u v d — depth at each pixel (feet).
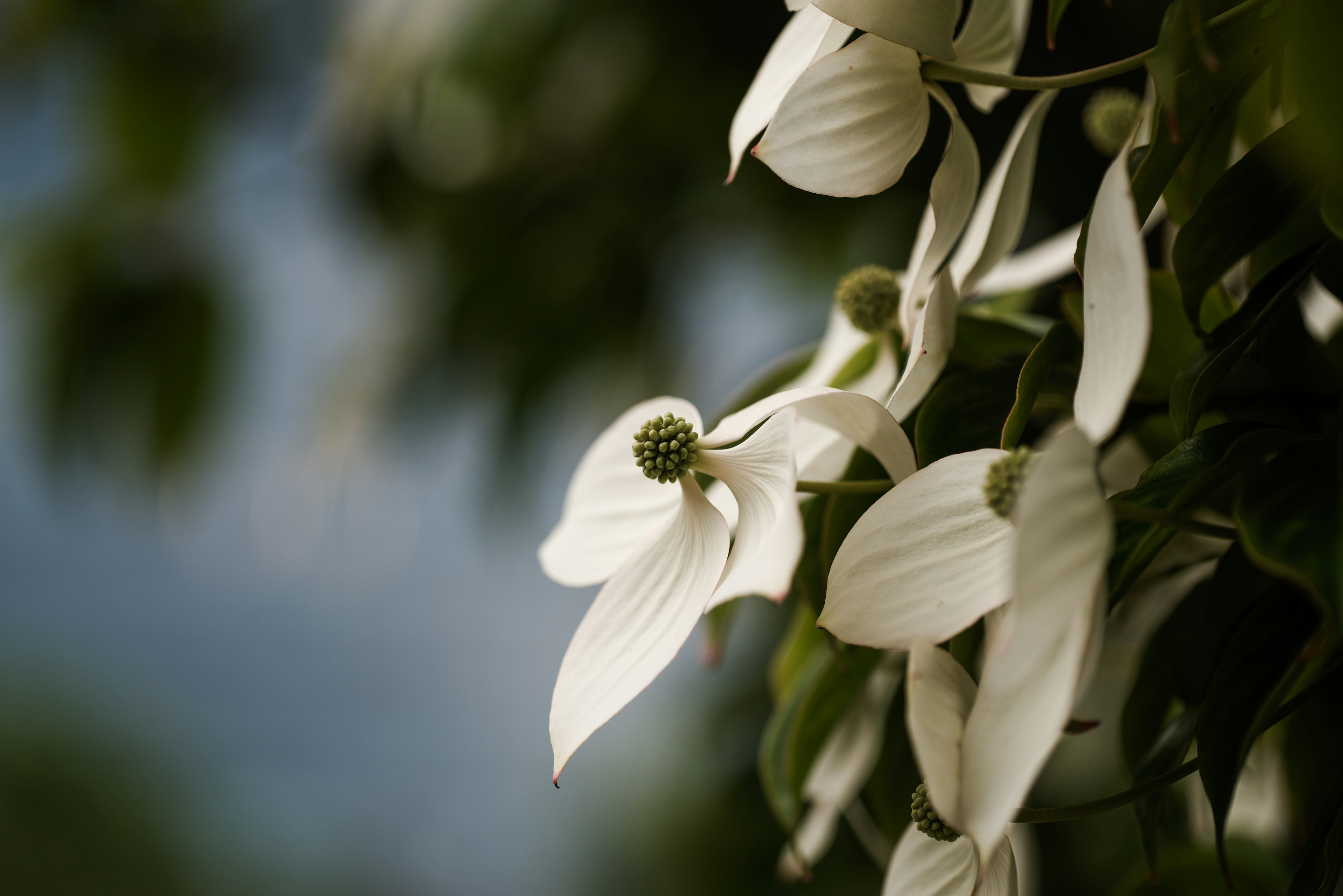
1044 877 2.55
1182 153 1.24
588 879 5.32
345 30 3.51
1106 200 1.13
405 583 13.26
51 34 3.93
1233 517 1.25
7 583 12.69
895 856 1.30
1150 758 1.36
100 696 11.64
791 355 1.60
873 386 1.44
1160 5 2.16
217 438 4.15
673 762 4.25
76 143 4.17
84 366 3.99
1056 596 1.10
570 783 6.16
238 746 13.73
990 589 1.19
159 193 4.04
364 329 3.75
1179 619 1.44
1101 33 2.30
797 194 2.94
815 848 1.68
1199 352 1.26
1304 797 1.49
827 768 1.65
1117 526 1.25
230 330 4.08
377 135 3.43
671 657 1.22
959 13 1.27
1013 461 1.19
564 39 2.99
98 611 13.39
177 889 10.48
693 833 3.60
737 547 1.25
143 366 4.03
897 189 2.68
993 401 1.35
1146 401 1.39
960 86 2.33
